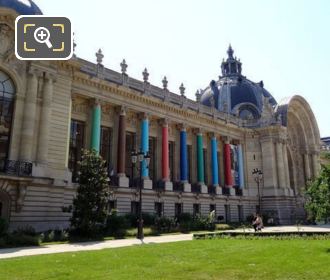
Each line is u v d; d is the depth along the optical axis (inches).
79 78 1434.5
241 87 2701.8
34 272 469.4
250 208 2309.3
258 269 488.7
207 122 2132.1
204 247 776.3
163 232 1312.7
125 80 1633.9
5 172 1058.7
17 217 1053.2
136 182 1612.9
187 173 1959.9
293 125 2743.6
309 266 510.0
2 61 1128.8
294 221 2271.2
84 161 1114.7
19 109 1153.4
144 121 1721.2
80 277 437.7
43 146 1170.0
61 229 1136.2
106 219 1129.4
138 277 435.8
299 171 2701.8
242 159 2396.7
